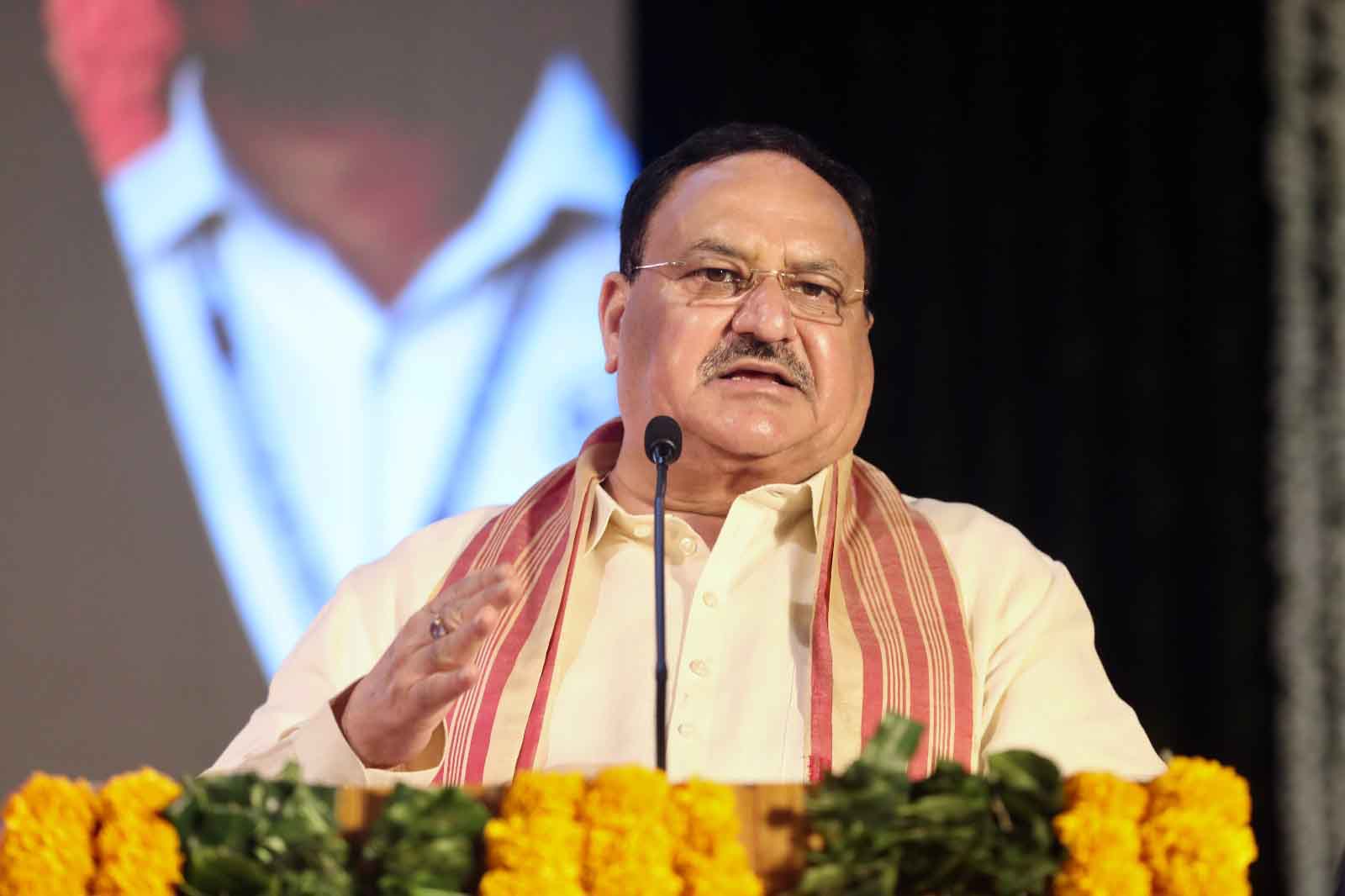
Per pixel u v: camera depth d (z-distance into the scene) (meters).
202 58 8.05
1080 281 8.89
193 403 7.88
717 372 4.45
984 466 8.91
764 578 4.53
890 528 4.70
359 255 8.04
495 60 8.30
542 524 4.89
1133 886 2.81
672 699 4.31
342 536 7.88
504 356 8.09
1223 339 8.71
